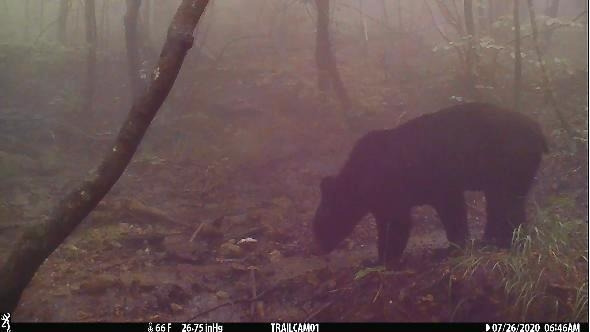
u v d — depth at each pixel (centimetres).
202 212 587
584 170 577
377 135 492
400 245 484
